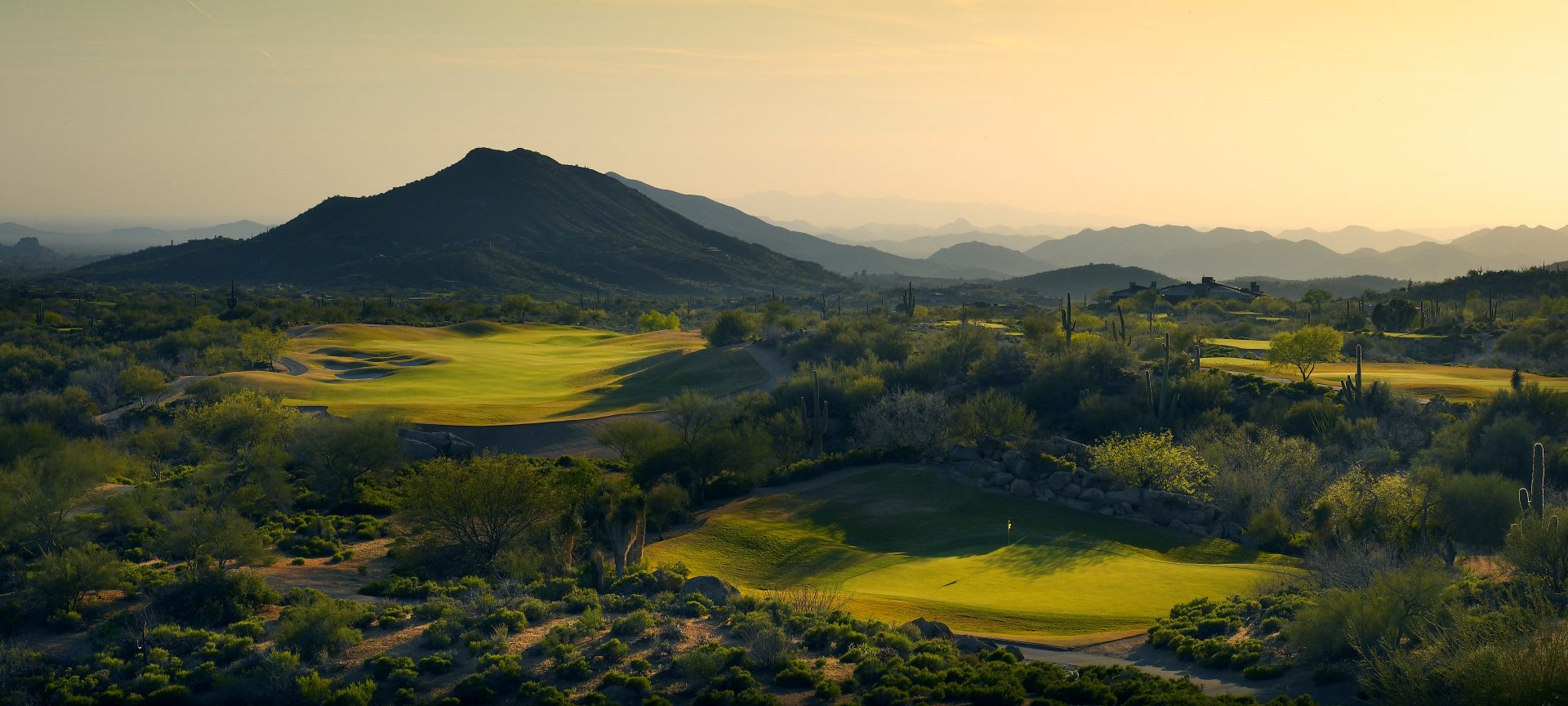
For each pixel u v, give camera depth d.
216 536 38.00
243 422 68.31
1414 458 57.81
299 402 88.25
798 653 28.73
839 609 34.59
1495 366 100.50
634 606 33.66
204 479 53.94
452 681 26.48
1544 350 102.44
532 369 118.88
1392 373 87.75
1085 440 72.81
